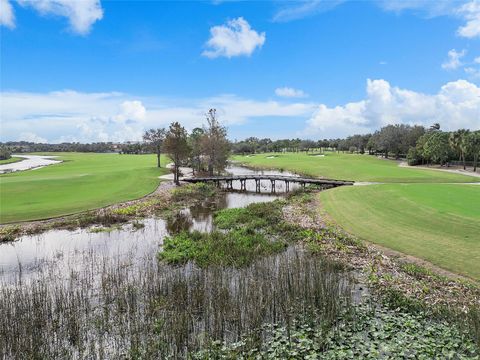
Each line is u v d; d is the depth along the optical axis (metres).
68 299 12.23
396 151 102.12
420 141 84.62
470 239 17.48
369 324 10.44
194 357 8.98
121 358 9.12
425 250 16.97
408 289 13.01
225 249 18.39
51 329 10.40
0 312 10.86
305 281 12.45
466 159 76.88
